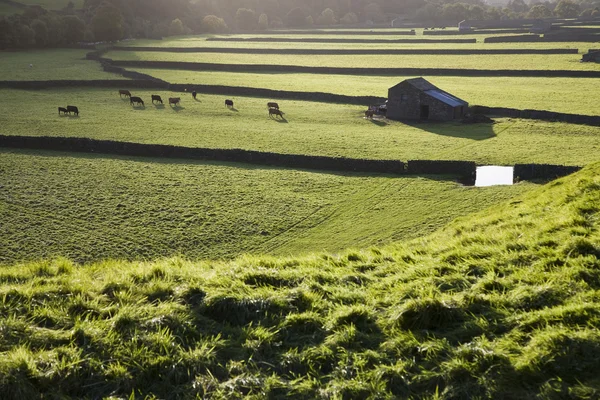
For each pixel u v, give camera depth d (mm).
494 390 9758
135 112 88125
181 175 56031
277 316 12555
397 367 10617
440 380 10273
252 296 13180
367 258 16672
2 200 47938
